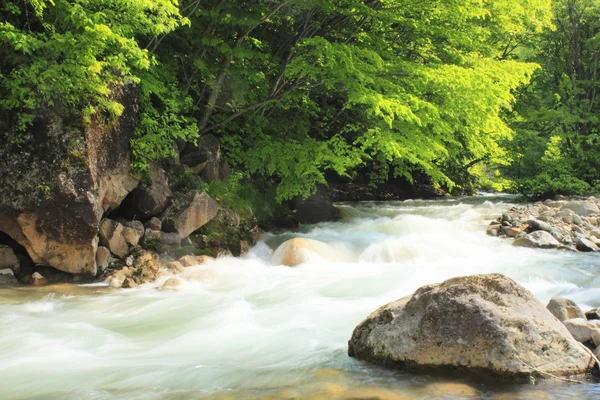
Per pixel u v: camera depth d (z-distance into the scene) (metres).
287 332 6.00
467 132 14.38
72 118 8.52
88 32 7.95
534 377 4.31
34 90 8.36
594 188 22.94
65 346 5.78
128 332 6.28
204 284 8.65
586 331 4.93
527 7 15.32
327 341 5.59
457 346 4.45
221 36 12.34
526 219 13.86
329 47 11.09
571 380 4.32
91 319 6.80
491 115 13.45
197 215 10.32
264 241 11.73
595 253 11.29
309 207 15.22
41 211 8.36
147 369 4.99
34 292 8.06
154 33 9.15
